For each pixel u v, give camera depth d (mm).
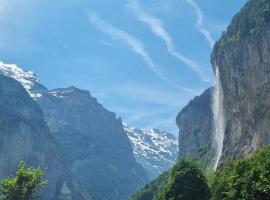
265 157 105688
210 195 134375
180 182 137500
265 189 70438
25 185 89688
